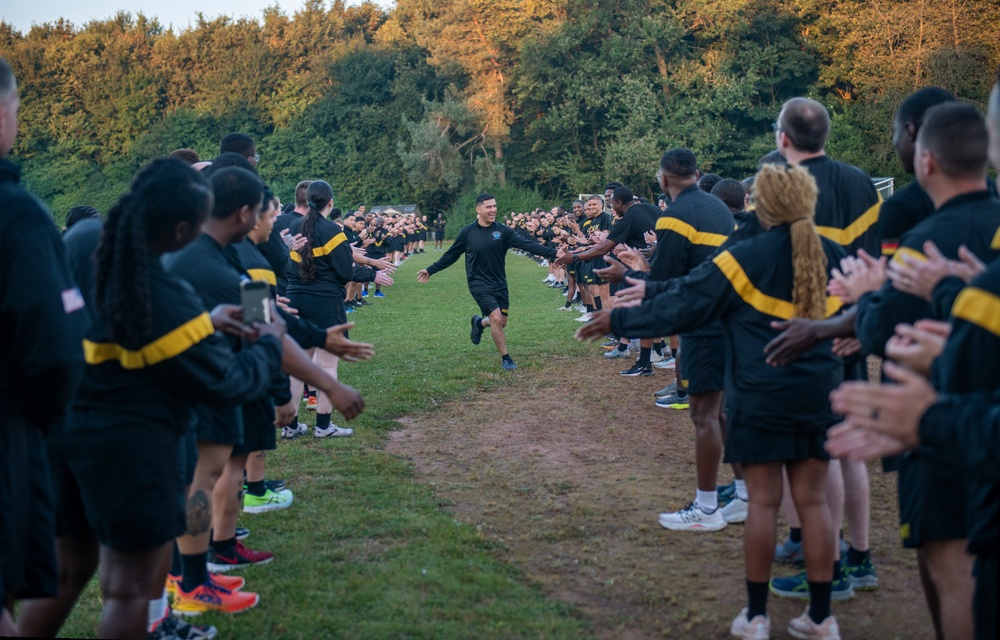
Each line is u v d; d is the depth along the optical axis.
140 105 73.94
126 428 2.98
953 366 2.22
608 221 14.59
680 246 5.34
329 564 4.44
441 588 4.12
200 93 74.44
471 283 10.33
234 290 3.95
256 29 74.56
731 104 49.12
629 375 9.96
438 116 57.97
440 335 13.30
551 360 10.98
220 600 3.94
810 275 3.46
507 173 60.72
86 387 3.00
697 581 4.28
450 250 10.41
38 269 2.45
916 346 2.31
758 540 3.59
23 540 2.54
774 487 3.61
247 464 5.34
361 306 18.09
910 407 1.98
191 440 3.48
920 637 3.68
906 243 3.05
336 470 6.29
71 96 77.06
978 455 1.89
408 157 57.91
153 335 2.92
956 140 2.96
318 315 7.50
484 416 8.09
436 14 65.50
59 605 3.27
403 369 10.34
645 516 5.27
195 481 3.97
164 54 75.50
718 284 3.56
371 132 66.44
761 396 3.51
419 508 5.39
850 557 4.24
